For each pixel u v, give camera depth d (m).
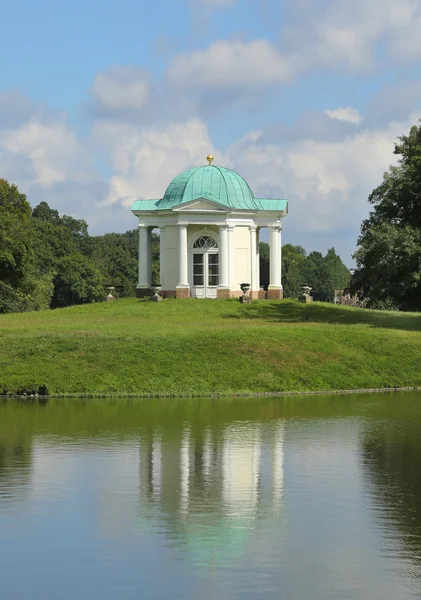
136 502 22.03
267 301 72.94
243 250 76.94
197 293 76.56
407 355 48.84
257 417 35.12
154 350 45.75
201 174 77.94
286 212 80.06
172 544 18.94
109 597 16.27
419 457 27.12
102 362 44.34
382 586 16.80
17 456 27.22
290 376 44.66
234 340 47.75
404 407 38.25
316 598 16.23
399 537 19.39
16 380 42.50
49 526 20.11
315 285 185.50
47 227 146.00
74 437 30.52
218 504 21.89
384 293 58.69
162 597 16.28
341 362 47.03
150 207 78.62
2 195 115.75
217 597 16.27
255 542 19.09
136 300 72.94
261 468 25.66
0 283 88.38
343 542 19.08
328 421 34.12
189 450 28.22
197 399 40.84
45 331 51.00
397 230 58.59
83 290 144.12
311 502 22.05
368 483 23.91
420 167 60.09
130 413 36.19
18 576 17.23
